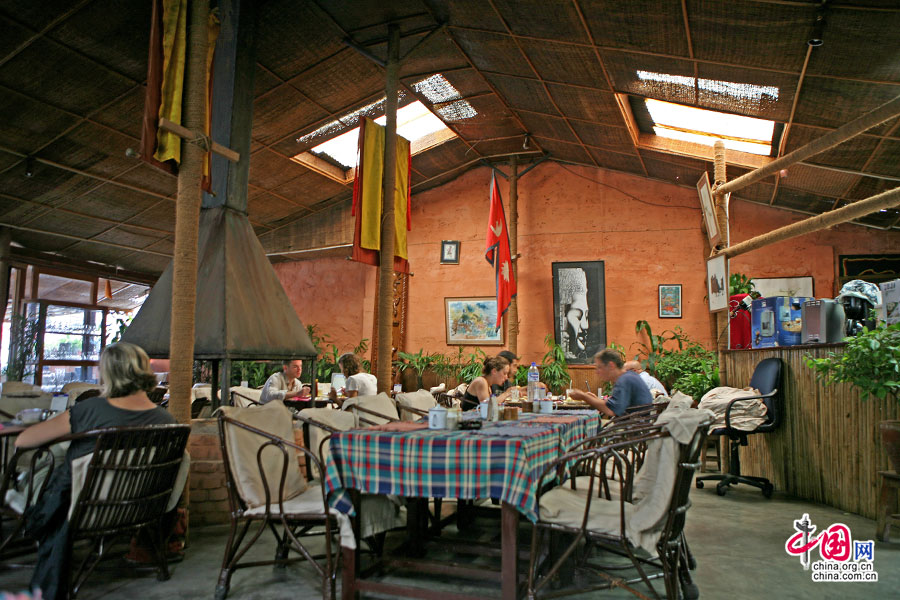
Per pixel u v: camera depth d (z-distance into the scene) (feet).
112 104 26.35
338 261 45.47
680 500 9.48
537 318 40.65
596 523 9.32
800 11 17.19
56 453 12.22
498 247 36.37
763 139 28.71
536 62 26.99
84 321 39.75
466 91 32.24
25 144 27.48
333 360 43.06
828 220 22.04
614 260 39.81
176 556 12.52
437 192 43.70
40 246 36.32
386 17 25.98
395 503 11.73
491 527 15.31
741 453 24.17
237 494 10.75
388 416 14.71
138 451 10.25
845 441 17.66
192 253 14.44
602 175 40.68
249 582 11.21
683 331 38.17
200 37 15.05
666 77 24.20
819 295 35.19
